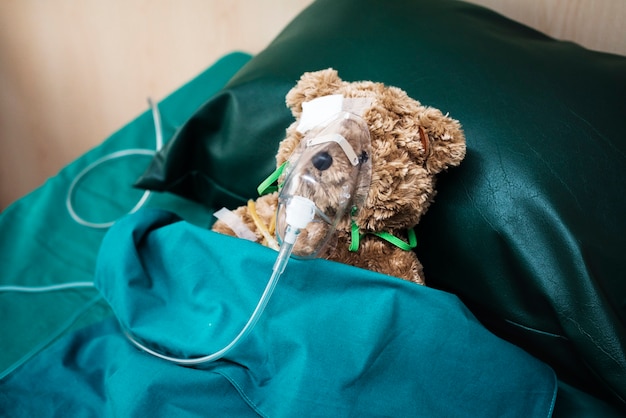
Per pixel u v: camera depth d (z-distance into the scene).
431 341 0.73
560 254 0.76
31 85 1.63
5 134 1.74
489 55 0.92
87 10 1.48
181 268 0.84
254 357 0.75
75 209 1.18
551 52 0.94
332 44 0.98
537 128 0.83
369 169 0.74
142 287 0.86
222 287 0.81
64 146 1.73
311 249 0.74
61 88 1.62
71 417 0.79
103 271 0.89
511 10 1.13
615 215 0.79
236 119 0.98
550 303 0.76
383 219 0.77
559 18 1.09
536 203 0.79
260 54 1.06
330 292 0.75
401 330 0.73
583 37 1.09
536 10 1.11
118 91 1.59
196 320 0.80
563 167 0.80
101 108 1.63
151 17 1.45
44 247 1.11
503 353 0.74
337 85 0.84
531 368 0.75
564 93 0.86
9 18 1.53
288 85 0.94
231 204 1.07
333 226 0.74
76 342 0.89
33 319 0.98
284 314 0.75
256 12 1.36
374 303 0.73
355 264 0.80
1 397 0.81
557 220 0.77
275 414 0.70
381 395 0.71
